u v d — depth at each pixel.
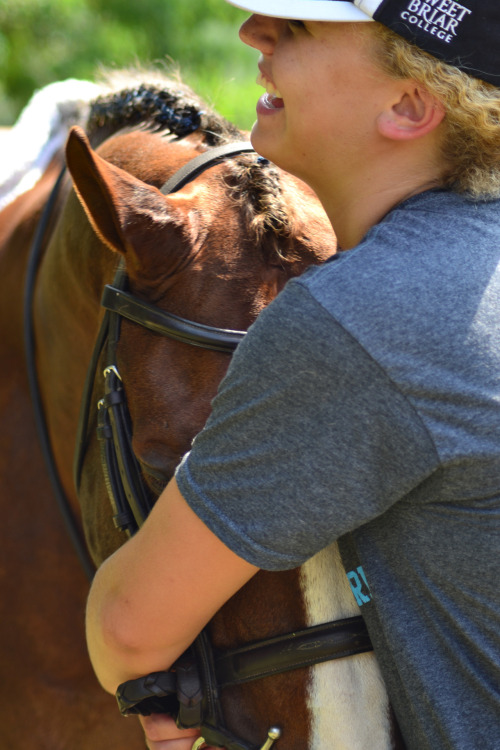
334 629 2.08
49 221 3.36
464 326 1.78
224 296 2.23
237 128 2.80
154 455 2.21
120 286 2.39
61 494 3.35
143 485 2.33
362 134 1.99
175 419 2.20
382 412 1.77
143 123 2.91
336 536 1.87
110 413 2.38
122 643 2.07
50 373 3.24
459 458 1.78
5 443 3.54
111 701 3.47
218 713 2.18
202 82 10.98
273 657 2.10
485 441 1.78
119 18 13.04
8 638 3.54
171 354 2.24
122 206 2.20
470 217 1.93
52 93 4.12
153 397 2.24
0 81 12.72
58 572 3.50
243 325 2.21
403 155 2.00
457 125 1.92
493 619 1.88
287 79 2.01
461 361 1.77
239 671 2.15
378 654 2.02
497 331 1.80
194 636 2.08
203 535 1.92
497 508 1.83
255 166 2.37
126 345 2.33
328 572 2.11
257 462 1.85
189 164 2.51
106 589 2.11
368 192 2.05
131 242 2.21
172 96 2.87
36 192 3.69
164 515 1.97
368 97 1.95
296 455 1.82
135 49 12.56
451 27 1.83
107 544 2.59
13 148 3.88
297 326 1.80
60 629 3.50
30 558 3.52
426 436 1.77
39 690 3.54
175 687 2.18
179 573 1.96
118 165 2.73
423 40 1.84
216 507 1.90
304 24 1.98
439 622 1.94
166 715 2.30
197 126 2.78
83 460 2.78
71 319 3.00
